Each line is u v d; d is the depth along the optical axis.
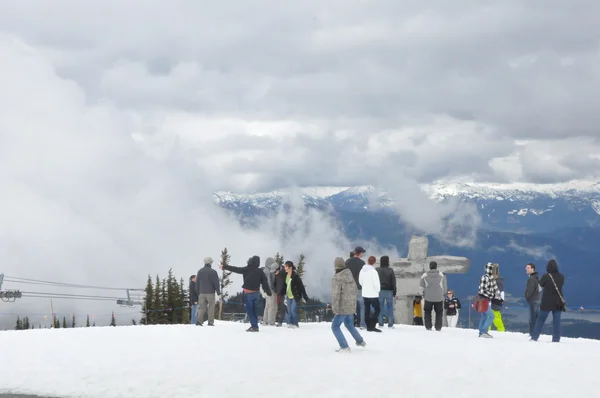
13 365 16.72
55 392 14.31
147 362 17.06
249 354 18.34
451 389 13.83
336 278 18.78
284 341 21.53
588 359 17.89
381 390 13.78
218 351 18.97
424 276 28.72
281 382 14.62
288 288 27.33
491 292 25.09
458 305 33.59
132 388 14.45
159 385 14.64
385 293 28.59
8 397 14.03
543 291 24.28
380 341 22.06
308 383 14.49
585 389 13.84
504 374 15.32
